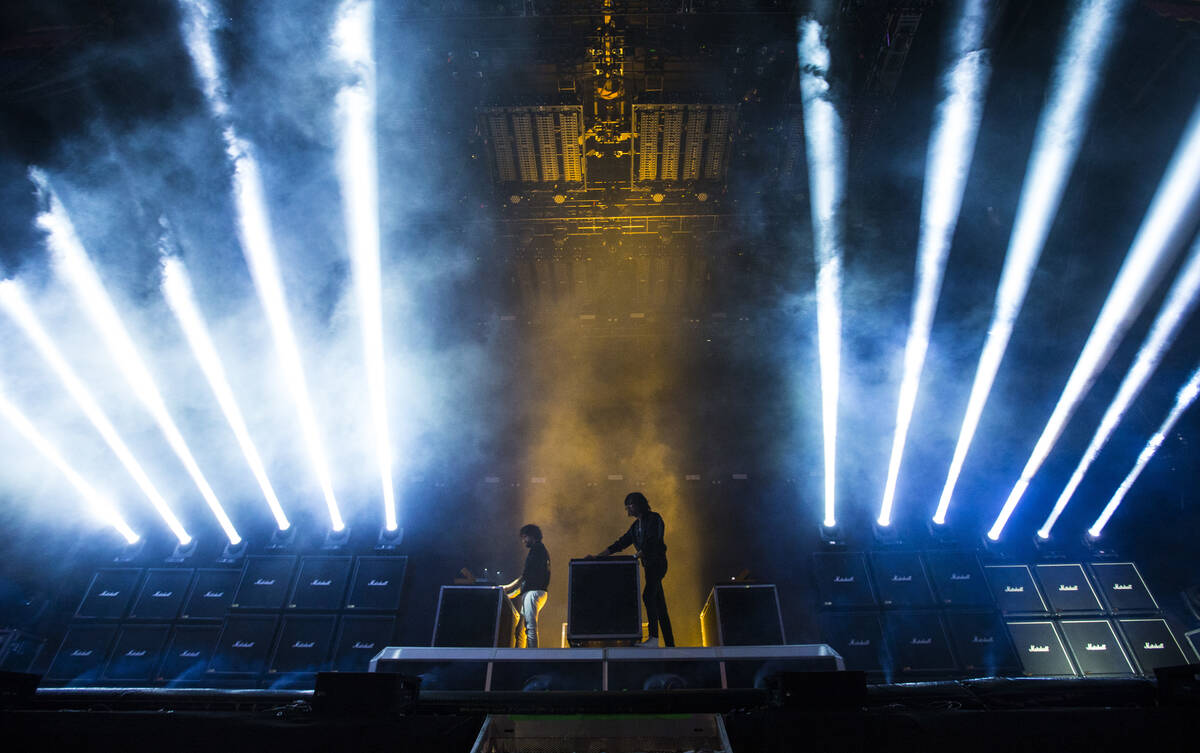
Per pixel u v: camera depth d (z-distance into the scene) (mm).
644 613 6691
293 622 8578
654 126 9609
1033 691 3914
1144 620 8289
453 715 3617
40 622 8773
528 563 6992
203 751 3279
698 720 3688
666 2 8289
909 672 8094
